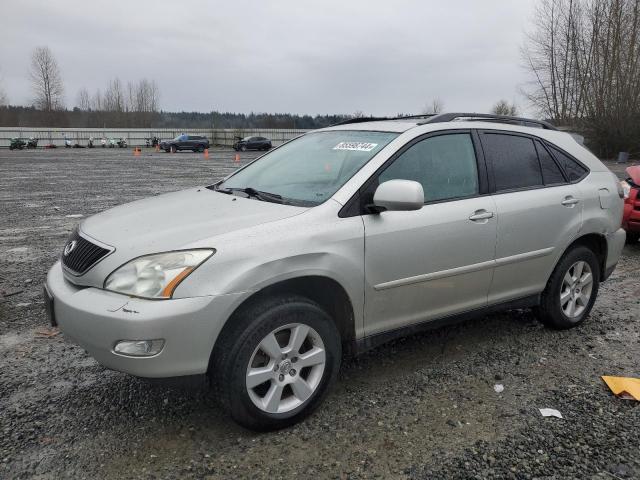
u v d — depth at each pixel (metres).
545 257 4.32
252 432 3.10
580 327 4.82
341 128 4.26
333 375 3.29
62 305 2.97
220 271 2.83
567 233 4.41
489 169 4.04
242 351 2.90
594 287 4.81
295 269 3.03
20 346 4.27
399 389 3.63
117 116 93.88
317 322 3.15
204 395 3.51
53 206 12.03
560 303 4.56
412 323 3.67
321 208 3.26
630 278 6.52
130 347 2.71
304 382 3.17
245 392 2.94
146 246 2.91
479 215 3.82
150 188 15.93
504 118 4.39
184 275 2.77
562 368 3.99
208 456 2.88
